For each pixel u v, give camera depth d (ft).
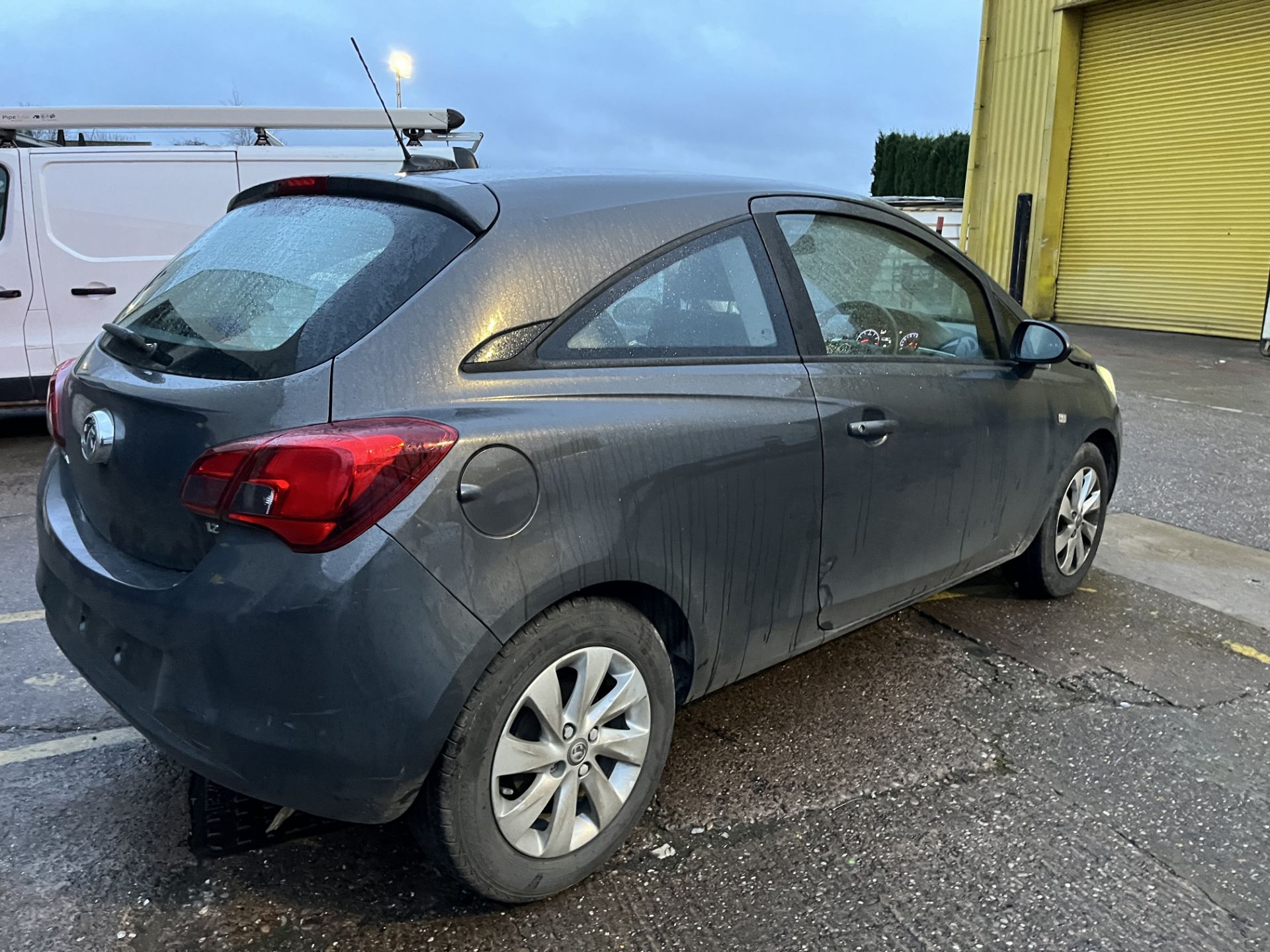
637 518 7.30
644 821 8.45
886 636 12.43
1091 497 13.58
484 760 6.66
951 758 9.53
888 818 8.53
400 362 6.56
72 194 23.94
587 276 7.54
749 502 8.17
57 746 9.61
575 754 7.25
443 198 7.28
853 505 9.21
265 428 6.30
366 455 6.04
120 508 7.19
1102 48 50.65
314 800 6.44
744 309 8.67
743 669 8.81
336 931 7.07
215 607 6.26
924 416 9.91
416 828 6.79
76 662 7.57
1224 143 45.52
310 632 6.05
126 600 6.77
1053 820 8.53
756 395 8.33
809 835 8.27
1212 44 45.44
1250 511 18.30
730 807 8.66
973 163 58.13
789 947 6.98
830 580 9.24
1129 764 9.47
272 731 6.25
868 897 7.51
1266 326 40.55
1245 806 8.79
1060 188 53.83
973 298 11.39
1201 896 7.59
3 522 17.48
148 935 6.99
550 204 7.65
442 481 6.27
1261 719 10.38
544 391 7.05
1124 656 11.90
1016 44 54.39
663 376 7.79
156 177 24.62
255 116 25.75
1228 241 46.01
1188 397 30.53
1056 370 12.54
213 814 8.48
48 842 8.03
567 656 7.05
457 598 6.33
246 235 8.21
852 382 9.23
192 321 7.55
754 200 9.11
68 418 8.16
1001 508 11.50
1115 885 7.69
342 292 6.89
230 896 7.42
